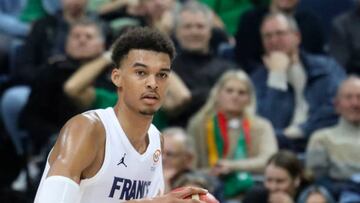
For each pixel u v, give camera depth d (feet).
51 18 65.72
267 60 59.88
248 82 55.31
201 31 59.36
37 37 65.10
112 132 28.27
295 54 59.67
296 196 49.98
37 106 57.77
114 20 67.41
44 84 57.52
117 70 28.37
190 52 59.62
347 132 54.13
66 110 57.11
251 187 51.44
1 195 48.55
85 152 27.55
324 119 57.77
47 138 57.52
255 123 55.16
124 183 28.50
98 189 28.19
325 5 71.41
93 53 57.16
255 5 70.85
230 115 55.21
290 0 65.26
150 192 29.45
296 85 58.80
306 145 57.06
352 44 65.26
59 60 57.93
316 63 59.47
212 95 55.83
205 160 55.47
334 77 59.36
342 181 53.36
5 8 75.00
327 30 71.41
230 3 71.15
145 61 27.76
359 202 51.19
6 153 57.52
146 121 28.43
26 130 59.88
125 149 28.37
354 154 53.62
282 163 49.39
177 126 57.72
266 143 54.60
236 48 64.54
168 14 65.00
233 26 71.00
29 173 58.59
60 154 27.48
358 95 53.57
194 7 60.23
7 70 67.41
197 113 56.59
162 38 28.02
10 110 61.26
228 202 52.54
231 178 53.21
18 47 66.39
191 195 27.53
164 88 28.04
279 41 59.31
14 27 71.61
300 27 65.46
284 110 58.44
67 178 27.02
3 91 65.41
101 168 28.02
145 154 28.96
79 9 65.26
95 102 56.65
